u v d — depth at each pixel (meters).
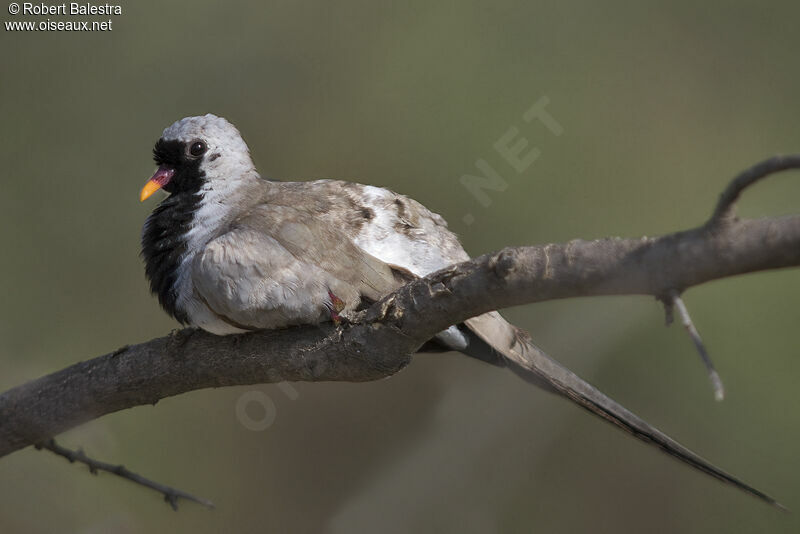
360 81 12.91
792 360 10.65
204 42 13.05
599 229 12.09
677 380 10.84
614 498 10.75
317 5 13.15
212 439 11.59
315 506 11.30
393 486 11.12
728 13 12.91
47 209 12.52
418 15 13.02
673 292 4.41
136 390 6.84
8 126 12.68
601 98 12.62
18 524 10.77
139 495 11.21
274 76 12.97
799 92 12.57
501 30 12.90
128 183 12.68
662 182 12.19
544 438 11.01
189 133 7.43
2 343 11.93
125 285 12.37
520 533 10.56
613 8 12.94
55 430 6.98
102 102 12.88
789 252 4.10
